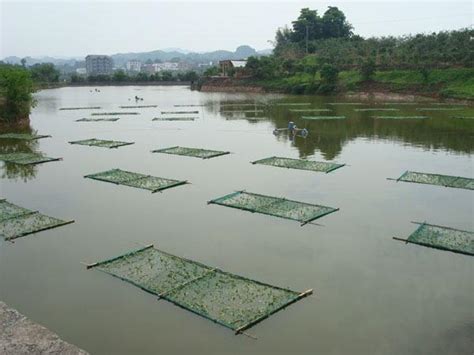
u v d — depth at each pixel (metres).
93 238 12.80
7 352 7.41
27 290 9.98
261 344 7.98
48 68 111.88
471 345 7.87
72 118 41.25
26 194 17.11
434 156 22.33
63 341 7.78
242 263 11.08
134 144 27.22
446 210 14.45
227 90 78.56
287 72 74.50
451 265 10.77
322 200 15.65
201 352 7.81
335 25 94.19
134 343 8.09
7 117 35.81
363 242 12.14
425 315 8.77
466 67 51.22
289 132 29.61
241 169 20.31
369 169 19.88
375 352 7.74
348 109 43.81
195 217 14.27
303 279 10.23
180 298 9.41
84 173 20.16
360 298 9.39
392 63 59.28
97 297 9.61
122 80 114.19
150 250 11.80
